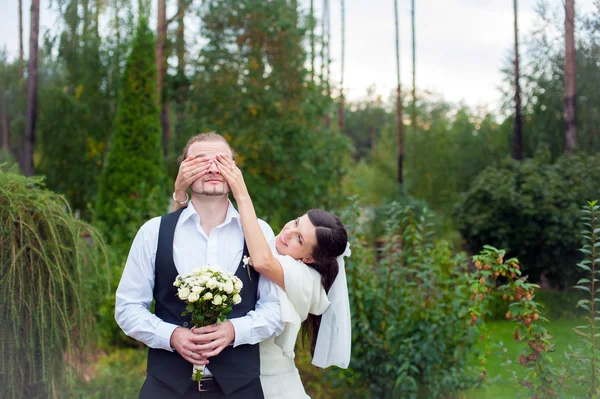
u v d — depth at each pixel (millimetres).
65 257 2662
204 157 1965
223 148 2033
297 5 10461
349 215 4238
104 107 12836
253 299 1999
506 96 13625
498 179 8492
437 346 3887
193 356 1795
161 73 10375
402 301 4023
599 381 2840
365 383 4109
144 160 7801
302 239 2113
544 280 8344
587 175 7957
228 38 9586
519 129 12227
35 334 2514
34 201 2578
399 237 4203
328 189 10164
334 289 2229
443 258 4141
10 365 2414
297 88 9711
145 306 1954
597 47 9062
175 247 1947
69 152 12570
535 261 7898
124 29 13047
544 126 11938
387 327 4027
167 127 13742
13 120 15367
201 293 1781
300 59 9703
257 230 1964
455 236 11312
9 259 2424
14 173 2725
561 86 11461
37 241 2525
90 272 3000
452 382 3875
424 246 4223
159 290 1940
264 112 9508
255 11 9320
